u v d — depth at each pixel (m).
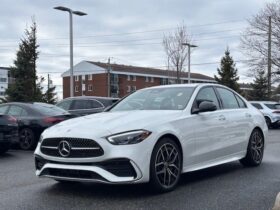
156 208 5.61
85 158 5.95
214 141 7.51
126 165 5.91
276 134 19.77
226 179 7.48
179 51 45.97
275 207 5.00
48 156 6.26
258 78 49.16
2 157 11.03
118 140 5.94
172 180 6.57
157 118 6.52
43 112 12.92
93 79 93.19
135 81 92.75
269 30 41.25
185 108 7.11
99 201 6.01
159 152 6.30
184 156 6.79
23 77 36.94
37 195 6.43
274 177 7.65
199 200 6.00
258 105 26.12
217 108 7.90
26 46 36.97
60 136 6.14
